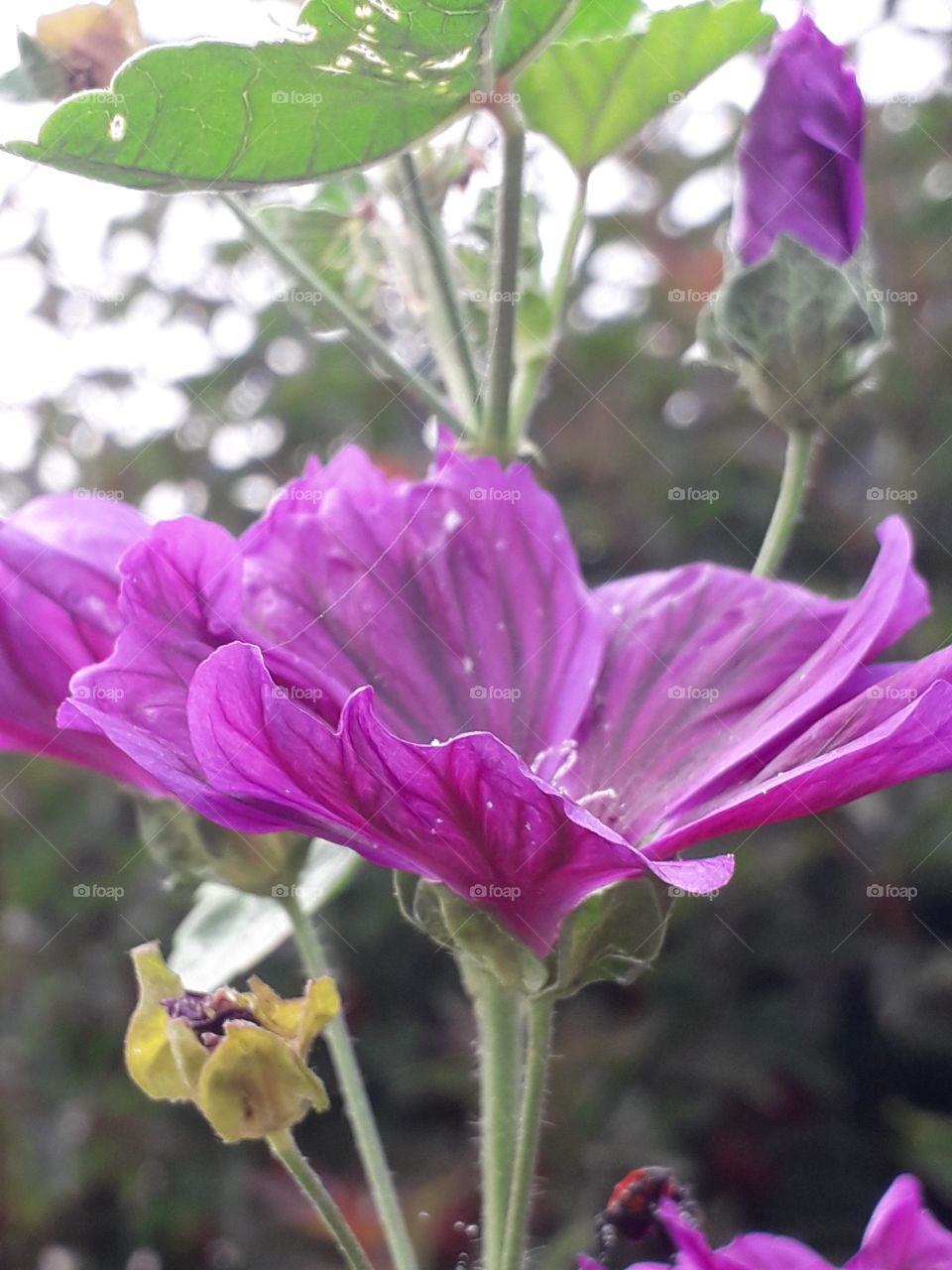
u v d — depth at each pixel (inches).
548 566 4.7
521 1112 4.2
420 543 4.6
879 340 5.0
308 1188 3.9
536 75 4.9
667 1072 10.3
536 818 3.3
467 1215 9.9
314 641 4.4
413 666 4.5
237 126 3.7
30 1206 10.2
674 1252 4.3
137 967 3.9
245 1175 10.1
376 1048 10.4
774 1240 3.8
